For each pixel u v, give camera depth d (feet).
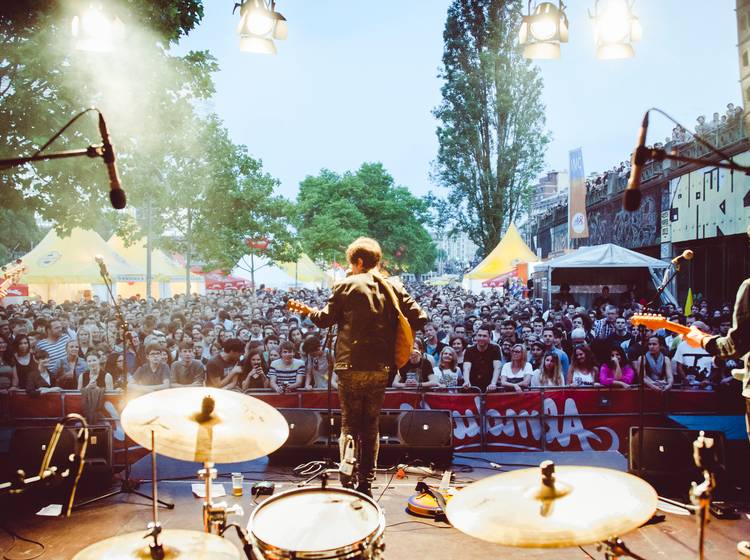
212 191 56.39
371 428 13.43
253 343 25.53
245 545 8.88
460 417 21.75
